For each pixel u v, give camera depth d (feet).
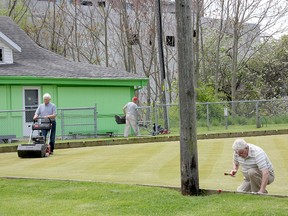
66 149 55.83
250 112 90.84
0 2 122.31
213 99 91.61
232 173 26.03
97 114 75.20
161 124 78.79
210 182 30.25
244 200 22.88
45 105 48.39
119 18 125.49
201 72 124.57
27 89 71.56
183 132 24.38
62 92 73.67
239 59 127.13
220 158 41.81
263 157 24.88
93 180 30.22
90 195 25.09
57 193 25.91
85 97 75.20
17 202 24.39
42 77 71.26
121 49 127.95
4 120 69.62
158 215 21.40
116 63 124.77
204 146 53.72
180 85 24.39
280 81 123.85
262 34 123.85
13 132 69.87
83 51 126.52
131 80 77.46
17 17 120.88
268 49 125.39
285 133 74.49
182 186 24.56
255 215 20.66
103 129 76.02
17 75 69.92
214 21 121.19
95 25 122.11
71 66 78.48
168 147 53.72
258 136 69.87
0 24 85.15
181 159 24.52
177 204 22.80
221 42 124.16
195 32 120.26
